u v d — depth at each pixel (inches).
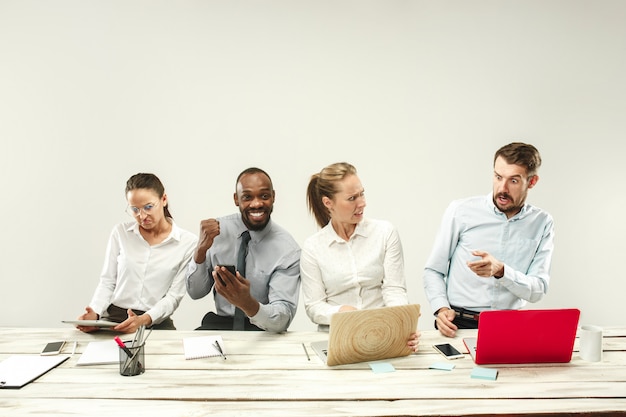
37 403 47.1
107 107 115.7
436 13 116.6
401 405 46.9
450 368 56.4
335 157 117.6
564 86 117.4
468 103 117.6
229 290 62.1
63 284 116.7
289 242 87.5
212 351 62.2
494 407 46.3
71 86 115.3
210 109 116.3
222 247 90.4
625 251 118.6
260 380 53.2
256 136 116.9
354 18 116.6
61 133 115.5
